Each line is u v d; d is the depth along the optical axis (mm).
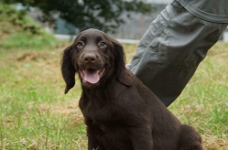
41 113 5762
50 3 13508
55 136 4586
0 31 17234
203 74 7180
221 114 5156
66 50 3857
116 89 3576
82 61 3418
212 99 5773
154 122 3711
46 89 7875
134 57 4488
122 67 3654
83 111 3762
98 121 3613
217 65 8305
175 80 4359
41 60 11633
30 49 14156
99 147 3889
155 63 4270
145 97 3707
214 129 4844
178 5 4082
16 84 8773
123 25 16812
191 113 5344
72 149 4270
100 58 3451
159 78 4371
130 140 3637
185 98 6055
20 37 16703
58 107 6266
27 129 4836
